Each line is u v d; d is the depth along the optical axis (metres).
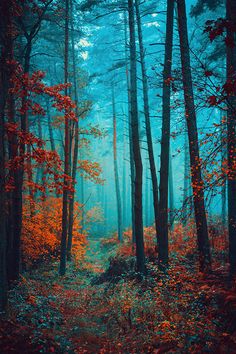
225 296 7.86
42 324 8.65
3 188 8.82
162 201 13.09
